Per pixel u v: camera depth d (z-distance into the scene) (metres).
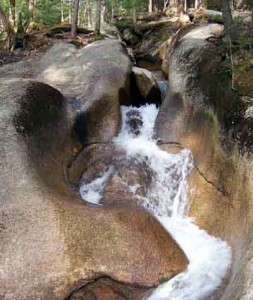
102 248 7.62
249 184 8.31
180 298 7.59
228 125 9.57
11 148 9.16
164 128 12.55
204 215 9.67
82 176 11.45
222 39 12.80
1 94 11.09
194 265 8.27
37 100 11.05
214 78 11.30
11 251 7.48
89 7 29.33
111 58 15.30
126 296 7.57
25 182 8.54
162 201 10.99
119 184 11.27
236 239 8.41
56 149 10.75
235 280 7.29
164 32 23.44
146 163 11.72
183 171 11.12
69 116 11.96
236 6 19.84
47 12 27.50
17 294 7.07
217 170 9.69
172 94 13.27
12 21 22.56
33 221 7.86
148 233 8.06
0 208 8.07
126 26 27.39
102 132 12.57
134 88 14.99
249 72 10.44
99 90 13.33
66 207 8.15
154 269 7.66
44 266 7.32
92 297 7.48
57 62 16.00
